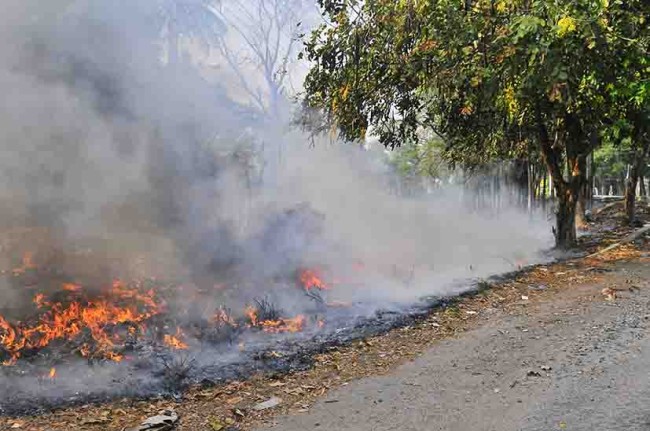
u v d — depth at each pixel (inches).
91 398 118.2
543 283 231.5
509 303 199.0
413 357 144.5
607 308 182.9
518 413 108.0
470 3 247.4
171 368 132.3
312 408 114.6
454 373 131.6
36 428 104.5
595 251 310.5
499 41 232.5
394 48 275.3
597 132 319.3
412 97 314.8
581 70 234.2
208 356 143.9
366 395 120.4
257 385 127.3
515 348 147.6
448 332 165.6
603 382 120.5
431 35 248.8
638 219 483.8
